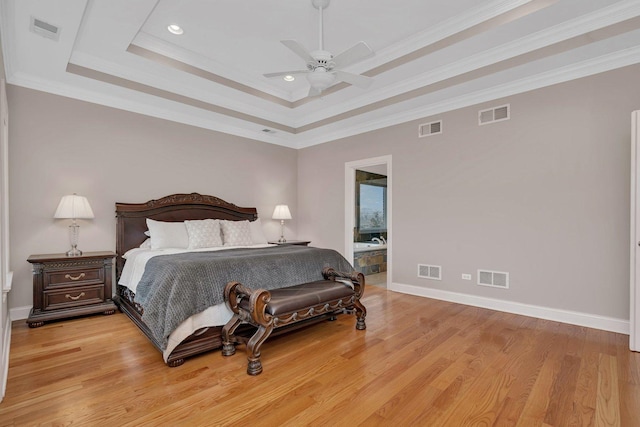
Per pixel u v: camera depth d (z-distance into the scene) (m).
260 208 5.41
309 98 4.37
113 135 3.83
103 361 2.30
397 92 3.81
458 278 3.89
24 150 3.25
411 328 3.01
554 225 3.19
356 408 1.75
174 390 1.92
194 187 4.56
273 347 2.58
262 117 4.82
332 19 2.78
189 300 2.30
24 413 1.68
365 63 3.49
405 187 4.40
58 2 2.21
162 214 4.14
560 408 1.74
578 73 3.02
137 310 3.03
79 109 3.59
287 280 2.91
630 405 1.76
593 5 2.38
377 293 4.41
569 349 2.49
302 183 5.93
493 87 3.47
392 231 4.56
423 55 3.12
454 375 2.10
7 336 2.53
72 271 3.21
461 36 2.84
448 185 3.96
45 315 3.04
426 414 1.70
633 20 2.39
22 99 3.23
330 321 3.22
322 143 5.56
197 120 4.55
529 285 3.35
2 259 2.06
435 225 4.09
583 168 3.03
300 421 1.64
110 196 3.80
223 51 3.34
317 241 5.66
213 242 3.99
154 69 3.41
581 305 3.05
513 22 2.57
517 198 3.42
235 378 2.08
